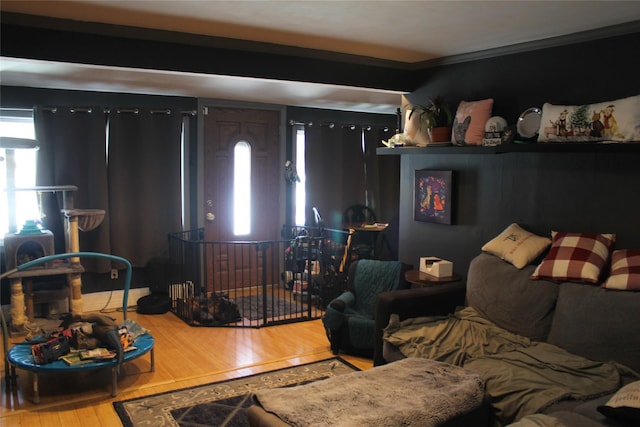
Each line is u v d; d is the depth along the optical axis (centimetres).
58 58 324
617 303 282
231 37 372
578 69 342
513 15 304
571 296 305
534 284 328
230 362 402
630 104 299
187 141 583
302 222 672
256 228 640
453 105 433
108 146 532
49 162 508
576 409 236
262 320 512
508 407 259
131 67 346
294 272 588
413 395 253
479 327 339
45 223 506
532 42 366
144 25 339
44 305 499
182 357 412
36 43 318
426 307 367
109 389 352
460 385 265
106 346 352
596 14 299
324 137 664
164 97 564
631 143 293
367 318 417
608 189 324
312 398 249
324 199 670
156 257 561
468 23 324
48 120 505
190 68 365
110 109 527
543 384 261
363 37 365
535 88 369
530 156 367
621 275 290
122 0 284
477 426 263
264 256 496
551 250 332
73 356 338
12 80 471
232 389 352
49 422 308
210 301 509
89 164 523
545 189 359
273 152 641
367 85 444
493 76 398
